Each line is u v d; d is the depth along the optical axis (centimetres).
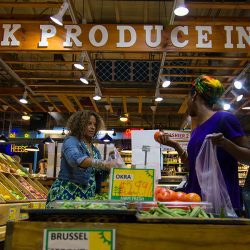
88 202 161
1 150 1609
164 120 1645
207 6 600
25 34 540
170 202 158
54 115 1570
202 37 533
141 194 176
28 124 1725
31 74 947
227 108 957
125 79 891
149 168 180
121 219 124
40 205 586
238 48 529
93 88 972
